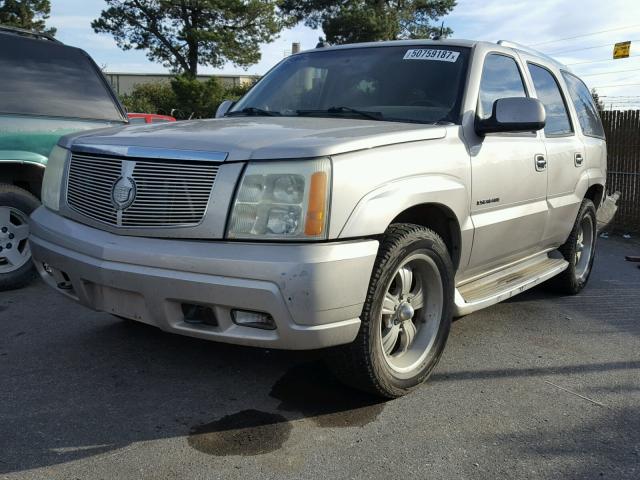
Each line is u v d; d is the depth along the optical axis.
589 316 5.16
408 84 4.04
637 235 10.30
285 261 2.68
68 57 5.76
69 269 3.22
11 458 2.67
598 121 6.27
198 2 39.56
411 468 2.72
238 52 41.78
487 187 3.87
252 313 2.81
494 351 4.23
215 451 2.79
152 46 41.97
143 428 2.97
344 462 2.74
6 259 5.21
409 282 3.36
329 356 3.11
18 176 5.41
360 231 2.85
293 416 3.15
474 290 4.16
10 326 4.36
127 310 3.09
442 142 3.53
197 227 2.84
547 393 3.57
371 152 3.02
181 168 2.90
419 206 3.40
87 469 2.61
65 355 3.84
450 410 3.29
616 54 25.27
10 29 5.49
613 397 3.54
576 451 2.92
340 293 2.78
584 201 5.72
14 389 3.35
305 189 2.75
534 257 5.11
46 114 5.36
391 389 3.26
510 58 4.62
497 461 2.80
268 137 2.99
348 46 4.66
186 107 39.25
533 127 3.81
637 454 2.91
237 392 3.39
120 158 3.09
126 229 3.01
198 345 4.05
